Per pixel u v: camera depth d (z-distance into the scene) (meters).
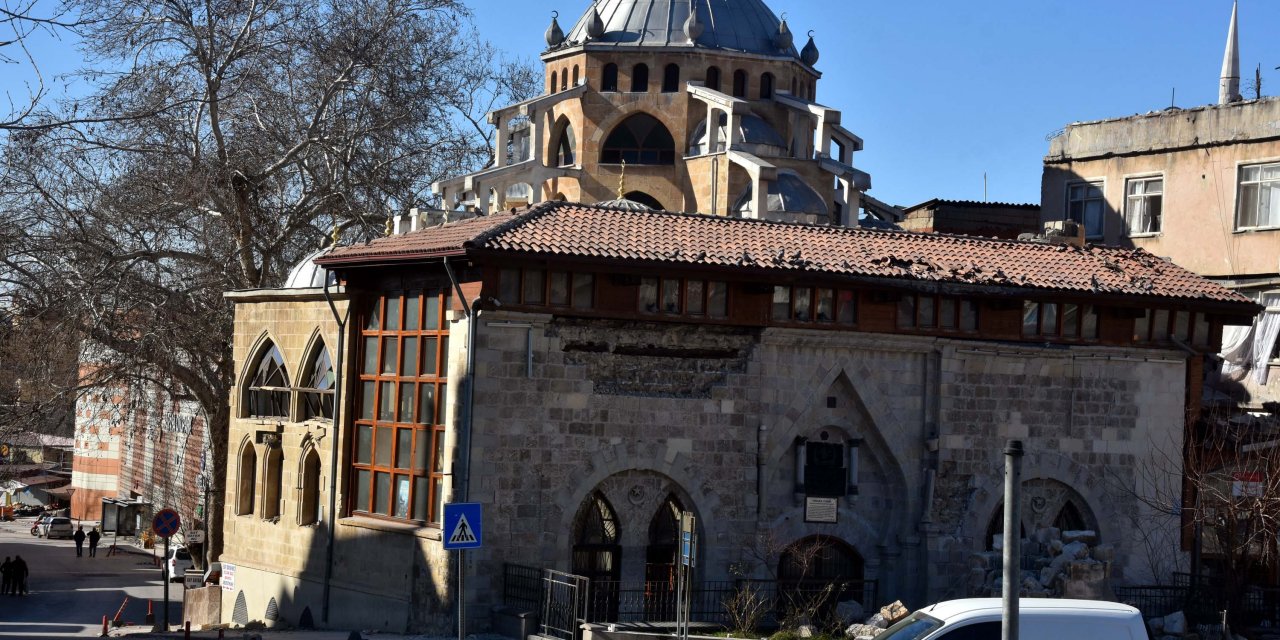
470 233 34.34
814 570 37.16
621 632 31.11
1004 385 38.38
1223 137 49.84
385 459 37.56
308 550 40.38
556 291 34.19
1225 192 49.72
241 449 44.59
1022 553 36.66
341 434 38.91
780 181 53.81
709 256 35.03
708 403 35.84
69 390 52.38
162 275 54.84
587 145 56.81
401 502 36.88
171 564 69.94
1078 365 39.03
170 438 81.50
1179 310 39.59
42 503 123.06
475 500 33.50
